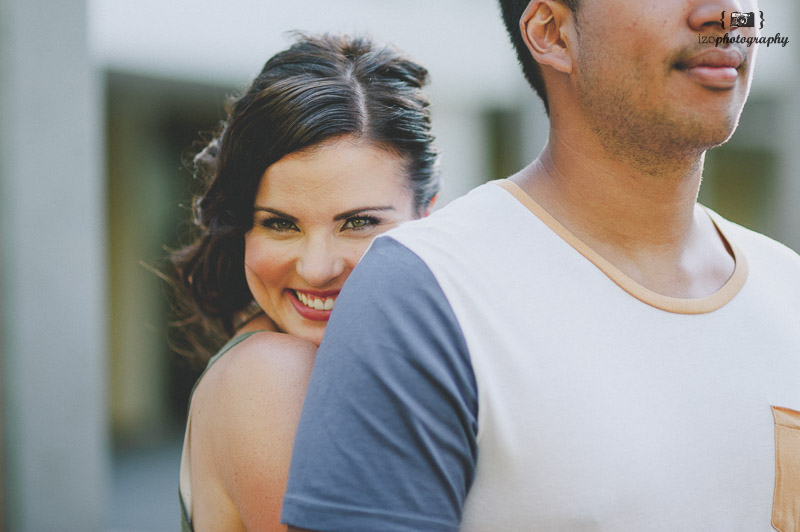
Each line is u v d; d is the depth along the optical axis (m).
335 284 1.25
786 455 0.95
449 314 0.90
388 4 4.26
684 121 0.94
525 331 0.91
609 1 0.96
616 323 0.94
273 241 1.27
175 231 4.55
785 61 4.91
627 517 0.88
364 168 1.24
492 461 0.89
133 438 4.80
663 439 0.91
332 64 1.29
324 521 0.86
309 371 1.15
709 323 0.99
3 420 3.08
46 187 3.13
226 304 1.47
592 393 0.90
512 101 4.71
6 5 3.05
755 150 5.16
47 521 3.12
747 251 1.13
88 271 3.22
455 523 0.88
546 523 0.88
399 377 0.87
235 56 4.04
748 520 0.93
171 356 4.89
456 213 1.00
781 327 1.03
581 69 0.99
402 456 0.86
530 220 0.99
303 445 0.90
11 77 3.06
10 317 3.09
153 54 3.93
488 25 4.62
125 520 3.99
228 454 1.13
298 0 4.06
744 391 0.96
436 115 4.48
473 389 0.89
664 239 1.03
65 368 3.16
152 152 4.29
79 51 3.20
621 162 0.99
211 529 1.18
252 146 1.23
